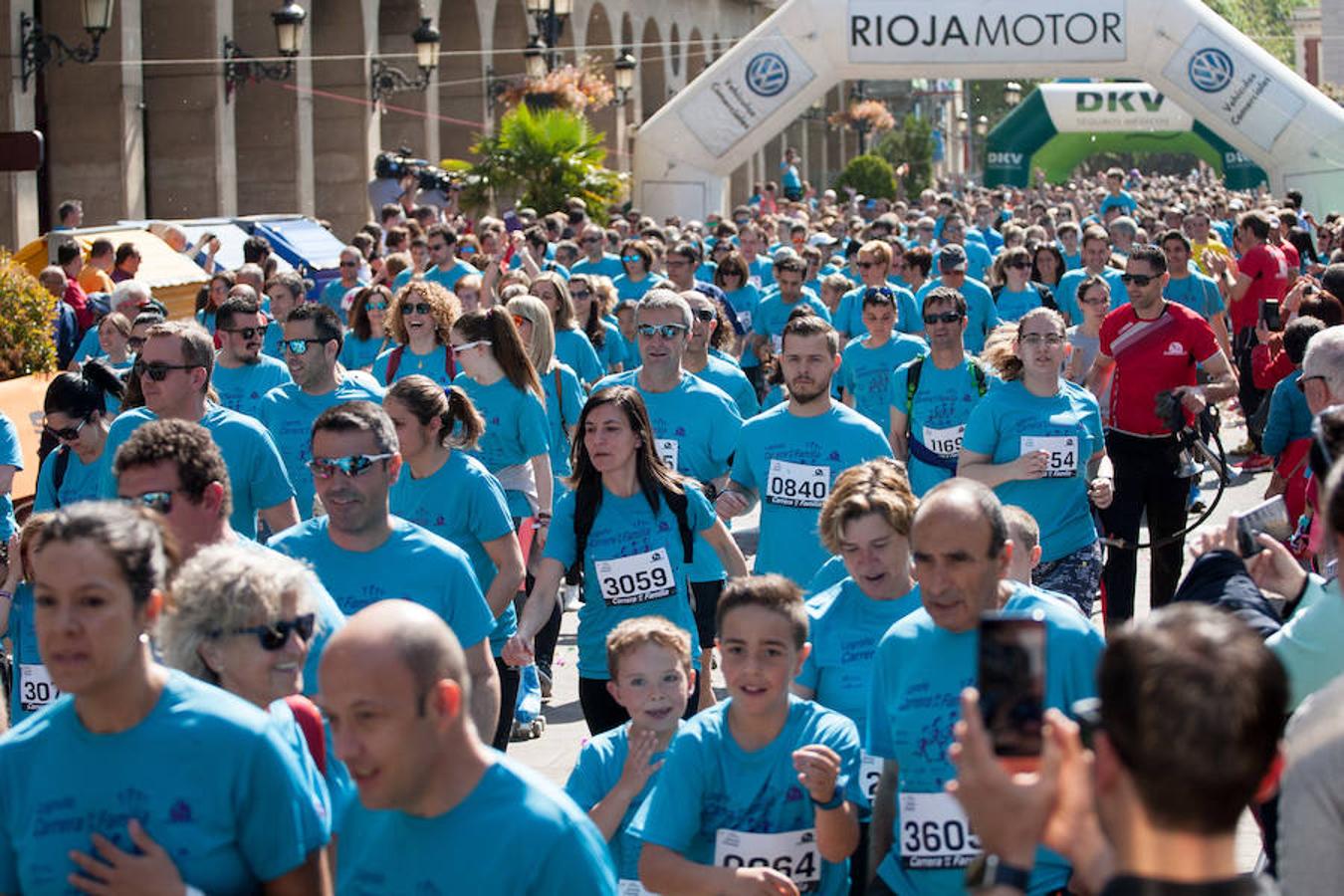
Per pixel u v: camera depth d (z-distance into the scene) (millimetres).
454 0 75188
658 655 12008
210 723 8062
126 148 54062
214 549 9672
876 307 24203
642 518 15117
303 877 8211
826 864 10703
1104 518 21312
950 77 60125
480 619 12609
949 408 20906
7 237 47906
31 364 28094
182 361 15375
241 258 42688
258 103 62281
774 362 32906
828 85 61656
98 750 8023
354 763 7516
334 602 11438
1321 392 14742
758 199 88375
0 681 14234
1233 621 5621
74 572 7836
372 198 55125
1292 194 55156
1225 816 5430
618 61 67562
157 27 57312
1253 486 32719
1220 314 33406
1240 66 58281
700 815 10664
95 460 17703
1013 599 10164
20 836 8086
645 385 18734
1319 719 7402
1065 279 35688
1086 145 111375
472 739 7836
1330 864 7285
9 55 47344
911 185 127625
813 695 12383
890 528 12055
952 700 10031
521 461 19312
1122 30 58531
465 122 75562
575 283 29641
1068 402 18266
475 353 19047
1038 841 6102
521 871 7746
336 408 12508
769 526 17531
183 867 7949
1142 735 5422
